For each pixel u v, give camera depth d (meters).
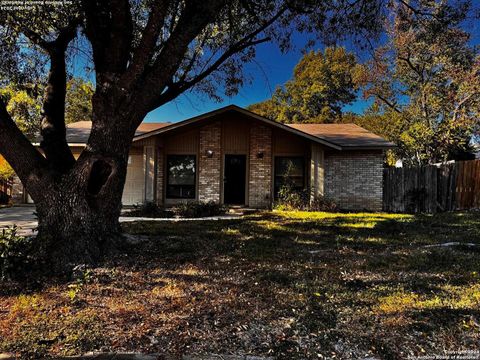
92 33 5.05
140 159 13.46
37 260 4.21
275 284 3.87
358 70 18.52
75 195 4.60
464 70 14.72
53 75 5.57
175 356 2.42
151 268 4.40
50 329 2.76
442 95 16.62
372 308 3.17
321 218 9.79
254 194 12.93
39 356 2.41
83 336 2.65
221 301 3.36
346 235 7.00
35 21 5.75
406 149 19.55
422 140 16.80
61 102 5.55
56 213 4.58
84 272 4.12
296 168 12.91
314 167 11.95
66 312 3.09
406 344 2.54
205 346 2.54
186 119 11.75
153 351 2.47
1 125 4.61
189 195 13.10
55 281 3.90
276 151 12.92
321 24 6.88
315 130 14.81
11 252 4.04
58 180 4.71
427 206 12.08
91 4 5.00
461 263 4.75
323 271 4.39
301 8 6.46
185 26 4.63
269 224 8.53
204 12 4.61
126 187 13.43
